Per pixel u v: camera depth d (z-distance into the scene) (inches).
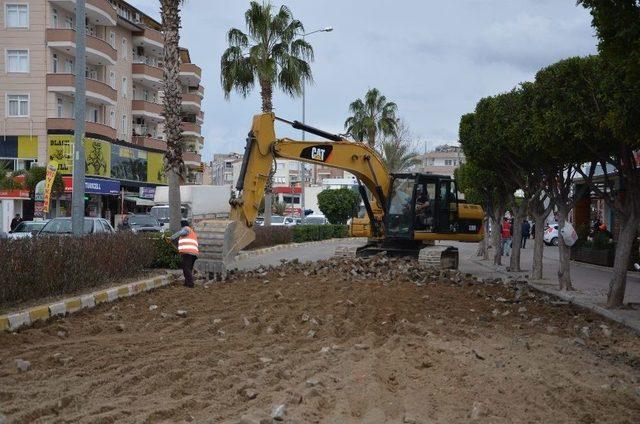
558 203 706.8
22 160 1761.8
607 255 1066.1
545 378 315.6
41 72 1748.3
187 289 634.2
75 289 554.3
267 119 738.2
